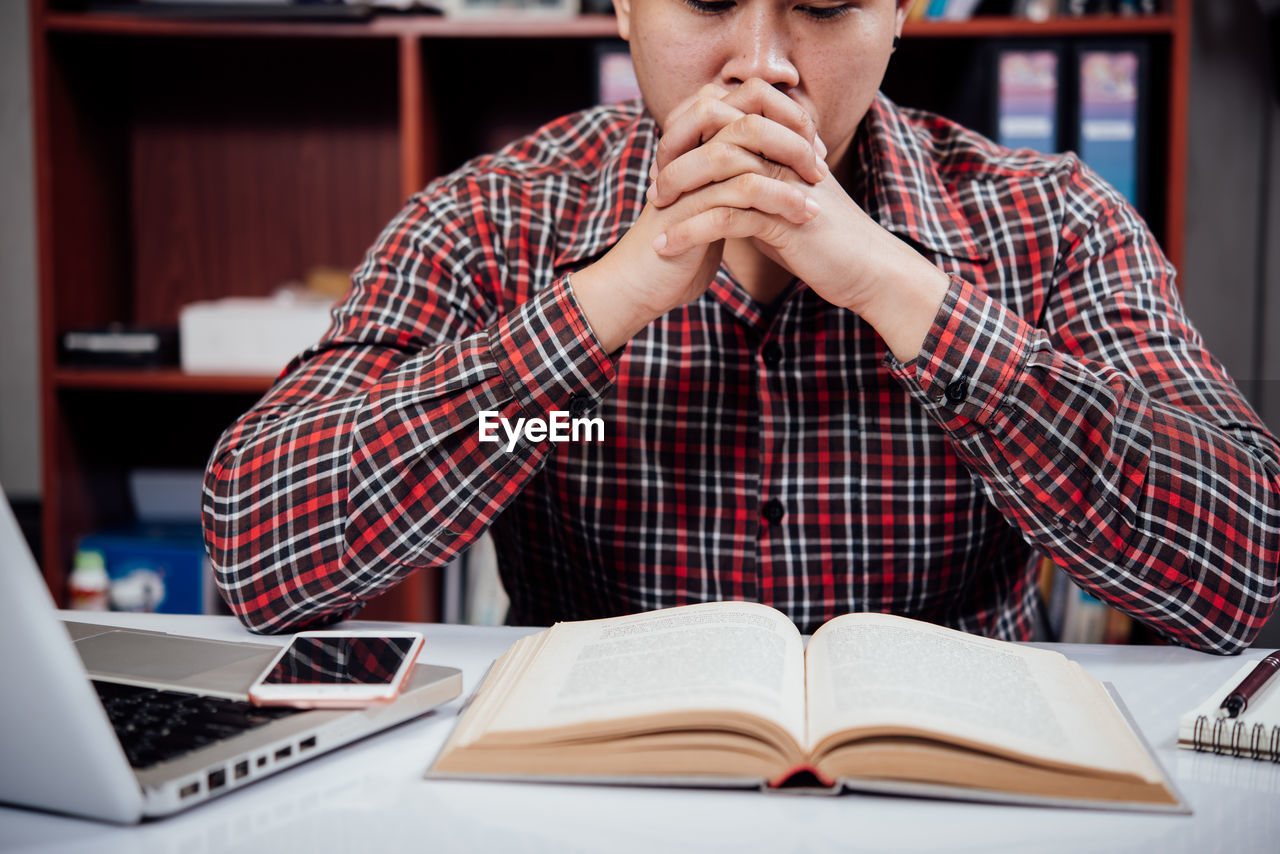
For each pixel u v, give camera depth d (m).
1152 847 0.43
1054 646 0.76
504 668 0.61
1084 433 0.72
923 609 0.90
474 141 1.92
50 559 1.69
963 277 0.91
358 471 0.73
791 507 0.88
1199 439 0.74
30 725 0.43
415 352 0.91
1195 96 1.83
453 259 0.95
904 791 0.47
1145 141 1.52
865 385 0.88
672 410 0.90
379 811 0.47
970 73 1.62
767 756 0.48
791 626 0.63
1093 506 0.72
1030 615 1.01
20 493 2.02
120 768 0.44
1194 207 1.85
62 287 1.70
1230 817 0.46
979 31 1.52
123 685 0.56
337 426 0.75
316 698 0.53
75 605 1.68
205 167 1.94
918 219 0.92
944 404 0.73
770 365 0.88
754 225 0.71
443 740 0.55
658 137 0.95
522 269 0.96
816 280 0.73
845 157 0.94
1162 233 1.55
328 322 1.67
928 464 0.88
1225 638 0.73
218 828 0.45
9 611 0.39
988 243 0.93
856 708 0.49
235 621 0.80
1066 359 0.73
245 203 1.95
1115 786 0.46
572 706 0.51
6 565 0.38
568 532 0.92
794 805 0.47
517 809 0.47
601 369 0.73
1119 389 0.74
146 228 1.94
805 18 0.76
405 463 0.73
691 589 0.89
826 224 0.72
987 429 0.73
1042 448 0.72
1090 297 0.90
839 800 0.48
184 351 1.68
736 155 0.70
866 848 0.43
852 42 0.76
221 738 0.50
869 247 0.73
